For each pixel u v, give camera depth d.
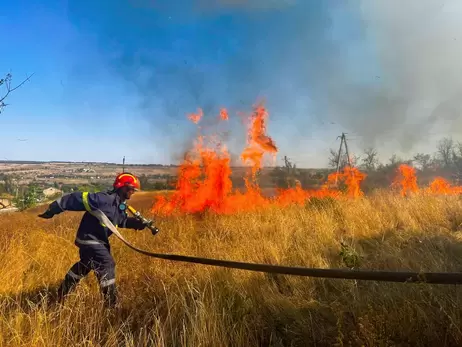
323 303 3.69
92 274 4.61
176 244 5.88
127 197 4.34
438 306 3.21
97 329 3.31
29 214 10.73
